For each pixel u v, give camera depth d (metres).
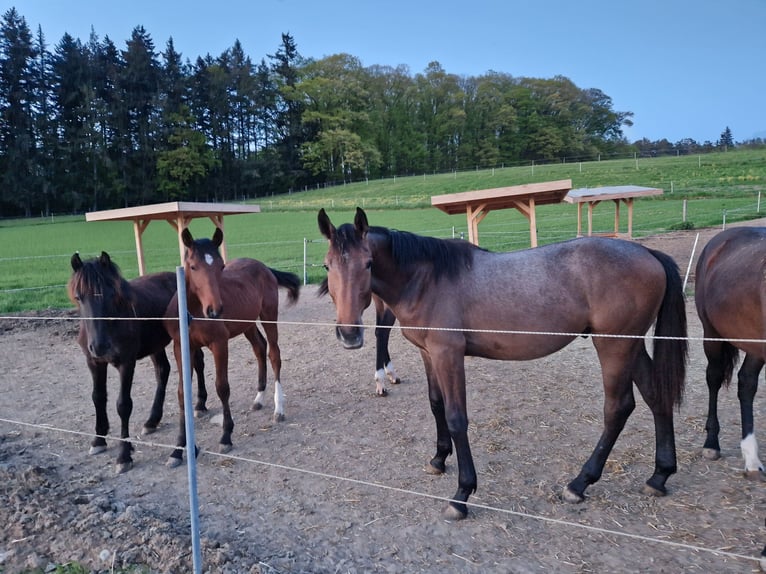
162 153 60.25
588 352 7.21
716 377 4.04
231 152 69.06
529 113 81.88
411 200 47.56
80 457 4.61
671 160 58.09
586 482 3.53
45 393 6.43
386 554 3.03
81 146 56.44
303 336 9.01
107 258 4.43
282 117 74.25
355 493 3.77
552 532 3.19
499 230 24.02
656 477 3.55
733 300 3.57
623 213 28.52
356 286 3.22
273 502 3.69
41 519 3.42
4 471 4.20
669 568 2.78
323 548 3.10
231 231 31.02
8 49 54.75
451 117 80.75
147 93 61.91
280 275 6.59
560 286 3.46
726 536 3.04
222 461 4.42
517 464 4.12
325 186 71.88
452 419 3.42
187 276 4.59
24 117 53.91
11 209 53.12
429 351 3.56
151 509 3.64
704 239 17.84
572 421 4.91
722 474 3.79
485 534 3.20
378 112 79.88
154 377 6.99
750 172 43.62
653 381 3.53
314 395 6.04
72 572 2.92
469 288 3.51
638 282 3.40
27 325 10.07
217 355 4.64
